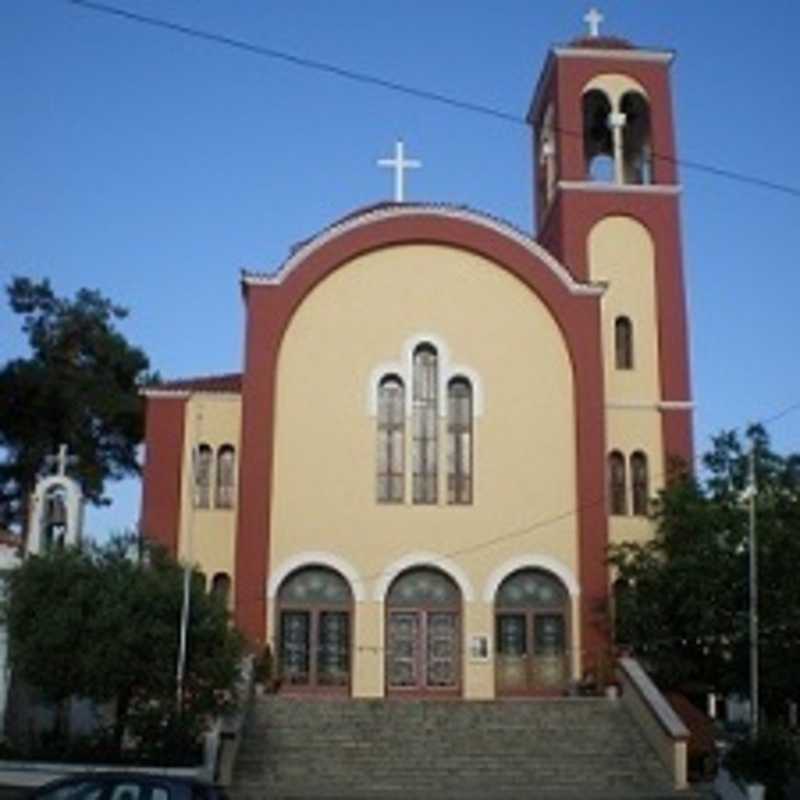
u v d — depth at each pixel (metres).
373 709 32.72
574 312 40.62
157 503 39.41
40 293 60.44
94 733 31.27
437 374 40.28
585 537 38.72
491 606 38.34
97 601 28.53
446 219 40.97
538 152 48.91
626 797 27.88
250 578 37.62
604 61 45.28
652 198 43.84
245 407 38.97
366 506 38.91
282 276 40.28
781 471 34.06
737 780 27.20
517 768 29.98
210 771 27.58
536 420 39.97
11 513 57.91
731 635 32.47
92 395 58.16
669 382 41.97
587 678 37.06
